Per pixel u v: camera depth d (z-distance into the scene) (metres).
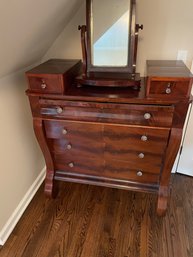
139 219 1.56
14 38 1.02
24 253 1.36
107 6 1.24
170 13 1.45
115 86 1.31
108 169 1.55
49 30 1.35
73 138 1.46
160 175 1.48
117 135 1.37
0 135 1.33
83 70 1.37
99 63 1.37
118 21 1.26
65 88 1.29
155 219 1.56
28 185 1.72
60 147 1.53
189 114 1.69
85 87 1.36
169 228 1.49
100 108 1.28
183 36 1.50
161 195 1.51
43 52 1.64
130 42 1.28
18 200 1.59
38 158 1.85
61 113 1.35
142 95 1.23
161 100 1.18
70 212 1.63
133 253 1.35
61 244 1.41
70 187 1.86
